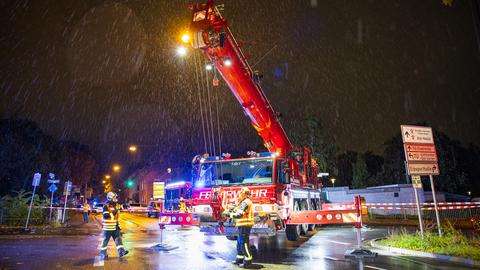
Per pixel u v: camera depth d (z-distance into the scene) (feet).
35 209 63.82
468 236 44.52
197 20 31.19
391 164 139.13
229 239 45.62
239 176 38.58
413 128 39.55
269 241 43.57
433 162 39.45
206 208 36.70
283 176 38.11
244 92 36.29
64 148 147.64
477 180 135.85
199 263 28.73
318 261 29.63
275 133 42.42
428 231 38.75
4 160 98.43
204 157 41.06
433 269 26.32
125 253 31.71
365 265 27.89
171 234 54.29
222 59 32.45
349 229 60.13
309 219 35.22
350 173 183.21
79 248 37.06
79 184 176.96
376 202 101.86
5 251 34.71
